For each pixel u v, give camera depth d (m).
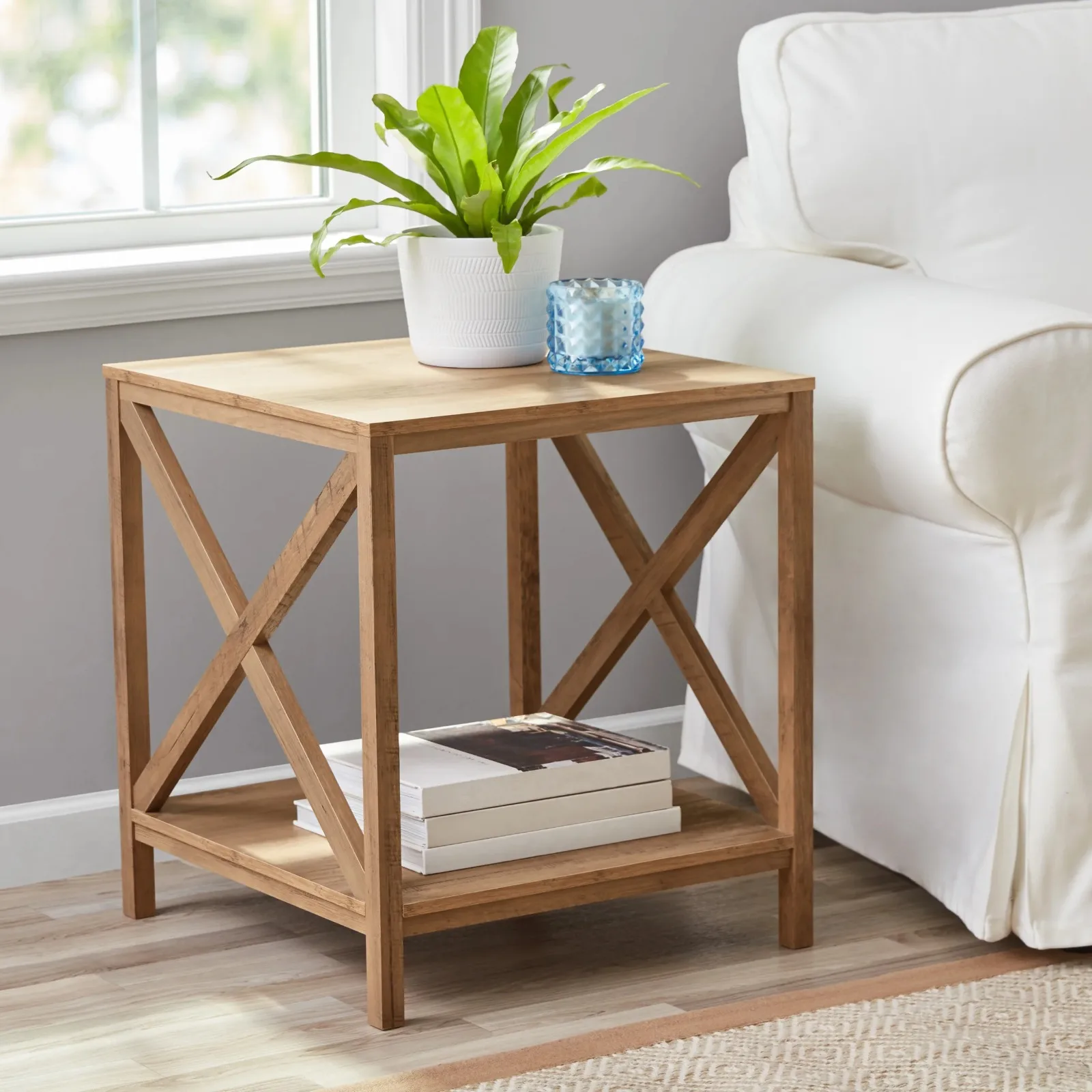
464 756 2.01
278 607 1.90
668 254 2.66
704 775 2.51
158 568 2.37
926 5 2.83
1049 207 2.30
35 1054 1.78
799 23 2.35
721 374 1.97
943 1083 1.66
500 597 2.61
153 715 2.39
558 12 2.54
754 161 2.35
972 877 1.99
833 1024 1.79
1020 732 1.92
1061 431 1.85
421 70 2.46
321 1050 1.78
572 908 2.18
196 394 1.93
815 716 2.24
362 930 1.83
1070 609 1.89
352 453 1.74
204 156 2.47
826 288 2.11
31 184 2.37
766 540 2.29
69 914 2.19
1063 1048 1.73
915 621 2.04
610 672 2.43
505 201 2.02
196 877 2.31
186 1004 1.90
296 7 2.51
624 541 2.25
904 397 1.89
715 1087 1.66
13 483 2.27
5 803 2.31
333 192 2.55
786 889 2.03
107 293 2.26
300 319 2.42
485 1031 1.82
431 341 2.02
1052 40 2.38
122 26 2.39
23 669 2.30
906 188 2.28
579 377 1.96
